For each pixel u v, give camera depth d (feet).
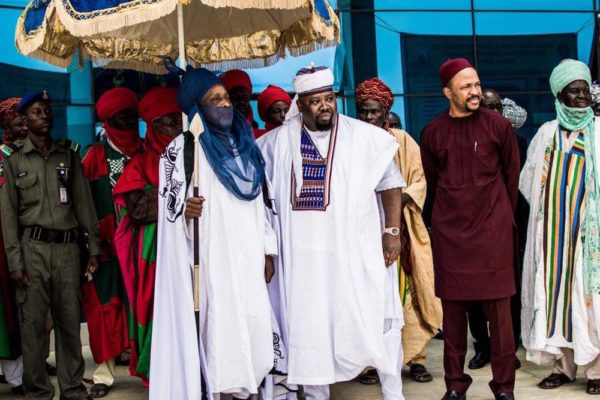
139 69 21.57
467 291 16.55
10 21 25.95
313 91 16.25
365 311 16.11
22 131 20.26
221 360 15.52
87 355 24.22
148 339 17.95
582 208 18.01
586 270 17.75
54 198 17.30
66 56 18.30
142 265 18.07
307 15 18.03
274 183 16.76
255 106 28.66
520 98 32.04
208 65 21.44
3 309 18.94
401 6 30.40
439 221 16.94
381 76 30.25
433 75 30.94
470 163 16.66
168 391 15.66
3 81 25.88
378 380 19.38
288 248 16.39
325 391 16.75
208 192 15.70
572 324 17.83
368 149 16.55
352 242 16.15
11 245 17.07
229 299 15.62
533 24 32.07
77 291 17.66
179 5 15.93
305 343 16.07
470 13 31.30
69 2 14.88
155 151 18.78
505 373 16.75
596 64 32.83
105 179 19.47
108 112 19.56
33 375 17.65
